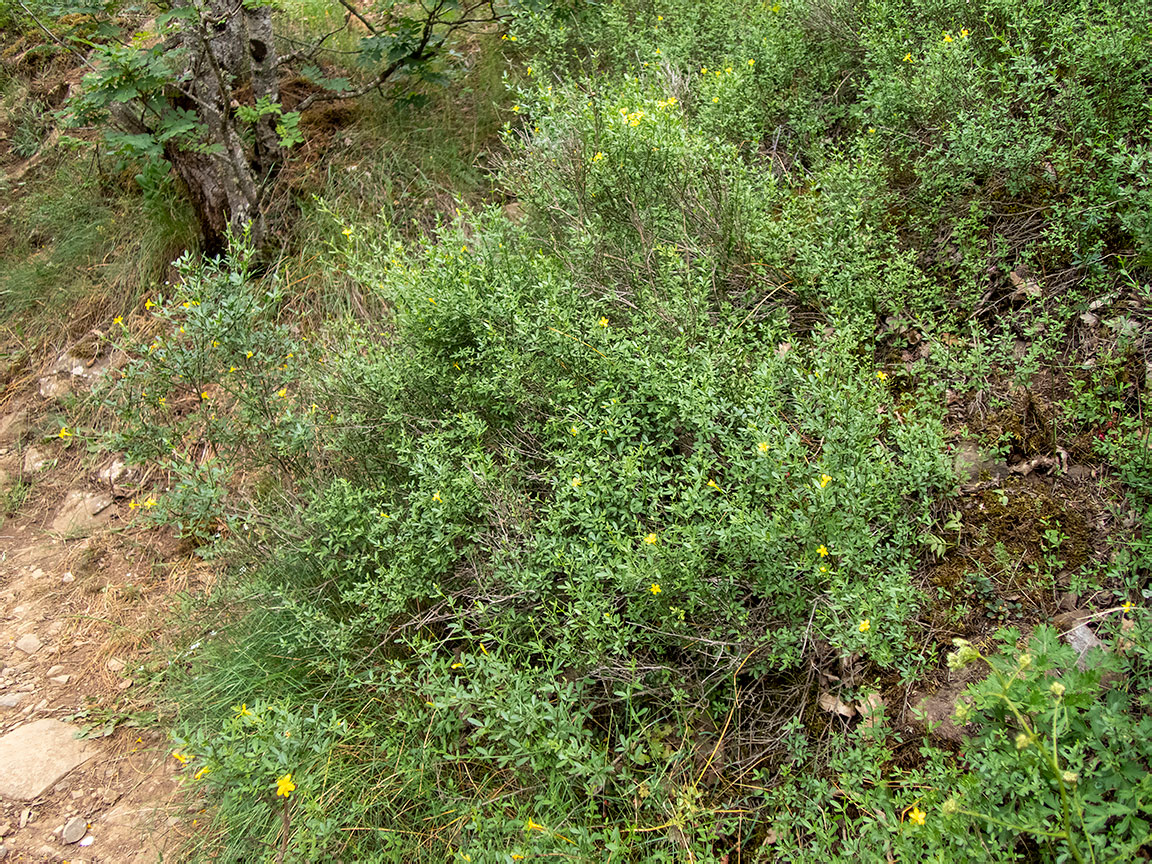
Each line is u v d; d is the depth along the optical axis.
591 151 3.64
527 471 3.12
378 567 3.13
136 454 3.53
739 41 4.91
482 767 2.62
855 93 4.46
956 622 2.49
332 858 2.52
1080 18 3.67
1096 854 1.73
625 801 2.35
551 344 3.06
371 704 2.89
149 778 3.24
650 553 2.40
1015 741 1.93
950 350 3.14
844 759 2.20
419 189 5.21
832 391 2.59
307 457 3.65
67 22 6.79
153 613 3.97
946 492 2.72
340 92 5.66
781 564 2.38
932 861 1.80
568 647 2.43
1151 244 2.91
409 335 3.51
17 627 4.07
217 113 4.71
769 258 3.51
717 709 2.49
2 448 5.16
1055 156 3.31
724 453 2.68
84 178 6.05
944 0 4.16
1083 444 2.76
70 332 5.50
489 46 5.89
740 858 2.22
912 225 3.55
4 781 3.27
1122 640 2.18
